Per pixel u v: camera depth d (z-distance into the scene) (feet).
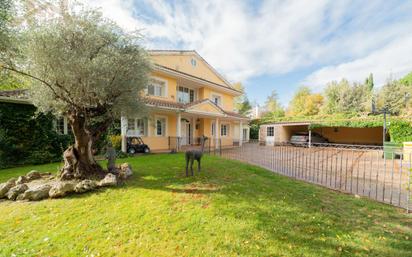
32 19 16.46
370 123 51.42
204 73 61.16
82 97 15.40
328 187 17.81
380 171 26.14
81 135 17.67
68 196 14.16
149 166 24.17
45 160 30.01
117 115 19.03
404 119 43.14
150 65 20.94
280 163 31.60
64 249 8.76
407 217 11.76
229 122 72.79
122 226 10.50
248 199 13.87
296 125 68.74
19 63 17.06
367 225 10.75
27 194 13.57
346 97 91.91
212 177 19.21
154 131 45.70
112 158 19.42
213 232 9.96
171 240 9.38
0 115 27.04
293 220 11.17
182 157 32.19
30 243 9.15
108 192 14.89
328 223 10.88
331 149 57.26
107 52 16.16
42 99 16.17
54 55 14.12
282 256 8.30
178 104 46.50
